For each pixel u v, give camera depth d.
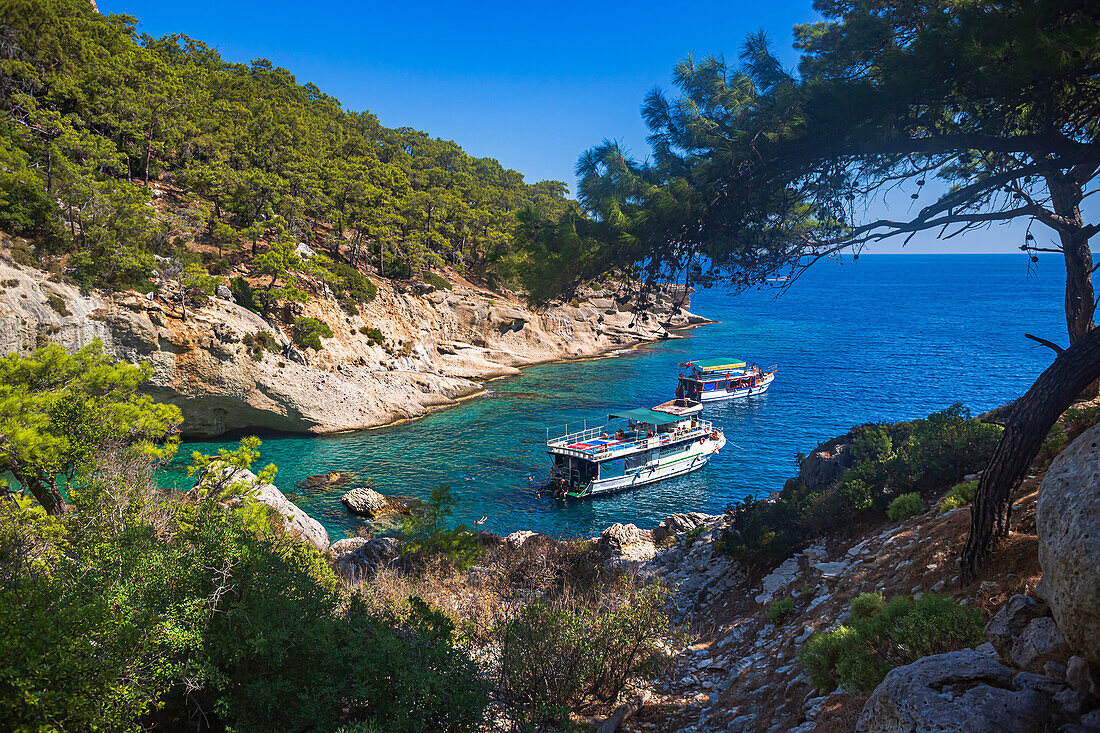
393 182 103.62
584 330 107.56
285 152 89.56
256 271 67.56
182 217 67.38
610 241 9.55
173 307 51.59
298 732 6.72
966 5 8.91
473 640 12.29
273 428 56.97
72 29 75.25
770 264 10.80
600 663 10.41
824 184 9.70
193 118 86.69
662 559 19.30
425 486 43.47
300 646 7.48
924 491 14.31
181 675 6.49
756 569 15.71
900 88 8.26
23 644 5.39
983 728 4.77
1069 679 5.02
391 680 7.47
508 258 10.55
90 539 7.92
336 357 63.97
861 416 59.81
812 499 17.03
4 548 7.83
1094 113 8.41
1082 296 14.86
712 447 49.50
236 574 7.72
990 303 178.88
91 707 5.58
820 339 113.19
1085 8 7.52
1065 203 13.95
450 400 69.81
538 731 9.04
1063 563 5.06
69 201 52.53
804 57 11.43
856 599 9.75
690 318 137.38
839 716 7.50
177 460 46.03
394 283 86.56
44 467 14.79
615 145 10.13
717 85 9.93
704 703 10.43
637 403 69.31
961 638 7.12
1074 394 8.32
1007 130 8.99
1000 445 8.89
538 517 39.12
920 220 9.82
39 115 61.91
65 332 44.78
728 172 9.28
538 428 59.06
